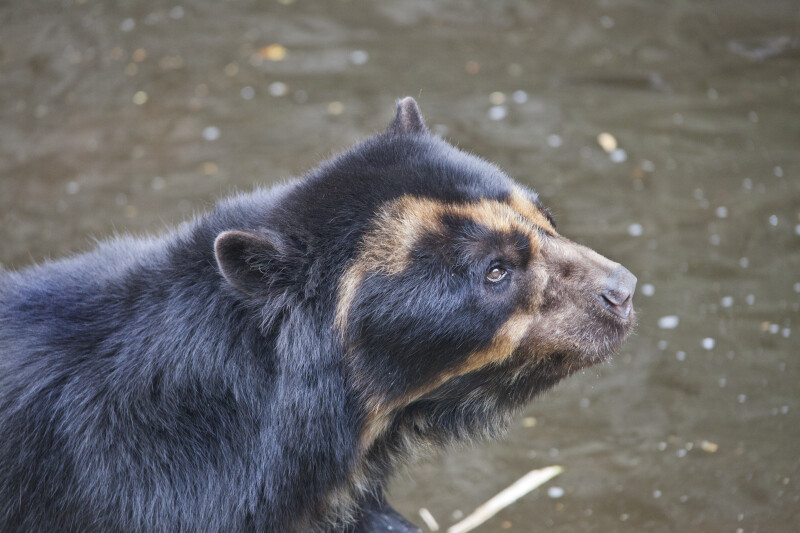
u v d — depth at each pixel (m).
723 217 14.18
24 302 7.45
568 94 17.97
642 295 12.70
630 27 20.55
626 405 11.16
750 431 10.51
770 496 9.57
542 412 11.27
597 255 7.43
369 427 7.30
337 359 6.98
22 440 6.82
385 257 6.93
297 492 7.18
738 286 12.73
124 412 6.82
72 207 15.22
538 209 7.57
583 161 15.82
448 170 7.19
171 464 6.86
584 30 20.50
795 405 10.77
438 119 17.12
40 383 6.89
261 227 7.04
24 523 6.85
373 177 7.13
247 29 21.02
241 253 6.59
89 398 6.82
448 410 7.66
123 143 17.06
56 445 6.78
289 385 6.88
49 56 20.30
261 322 6.84
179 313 6.98
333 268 6.93
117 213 14.95
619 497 9.86
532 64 19.22
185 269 7.12
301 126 17.14
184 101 18.33
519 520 9.70
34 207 15.29
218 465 6.94
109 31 21.16
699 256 13.38
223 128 17.31
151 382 6.88
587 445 10.65
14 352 7.11
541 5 21.67
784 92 17.67
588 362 7.32
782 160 15.51
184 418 6.91
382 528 8.23
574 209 14.55
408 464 8.11
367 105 17.72
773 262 13.12
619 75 18.62
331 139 16.59
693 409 10.94
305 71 19.19
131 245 8.09
